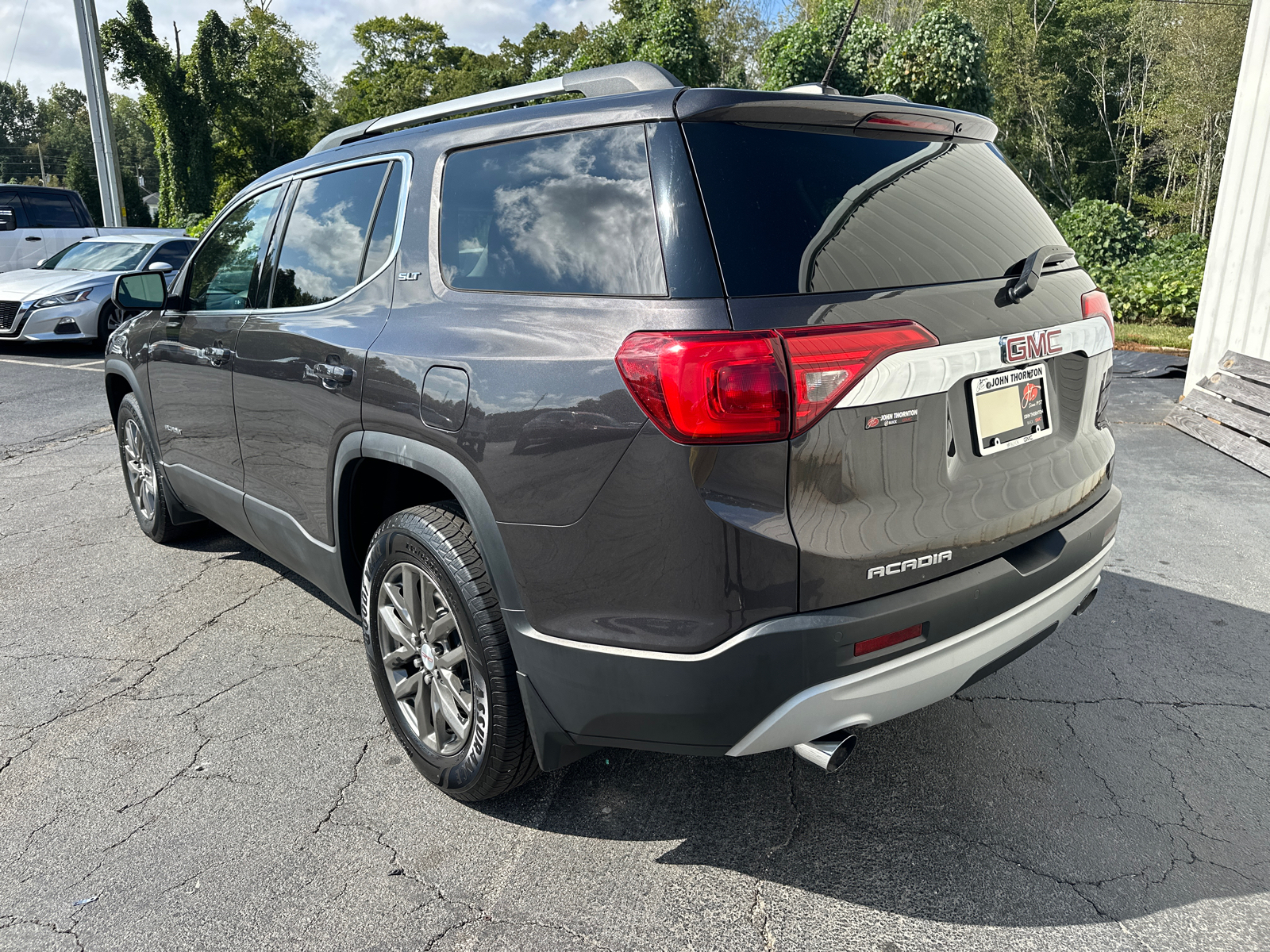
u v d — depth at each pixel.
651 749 1.96
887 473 1.85
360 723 2.86
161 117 36.00
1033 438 2.21
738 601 1.75
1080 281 2.45
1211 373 7.01
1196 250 14.71
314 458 2.75
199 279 3.63
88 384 9.09
